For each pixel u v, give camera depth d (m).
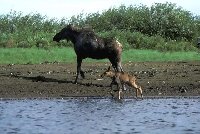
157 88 59.25
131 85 54.34
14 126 39.66
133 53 93.56
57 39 62.38
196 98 54.91
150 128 39.44
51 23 122.19
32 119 42.56
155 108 48.53
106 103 51.16
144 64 79.44
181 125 40.72
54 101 52.28
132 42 109.06
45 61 81.62
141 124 40.94
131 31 124.31
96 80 62.38
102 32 115.31
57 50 94.50
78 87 58.84
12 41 100.06
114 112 46.09
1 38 102.81
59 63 78.94
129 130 38.56
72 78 63.56
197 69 73.12
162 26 123.69
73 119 42.66
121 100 53.22
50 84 60.03
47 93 56.28
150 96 55.53
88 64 78.19
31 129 38.59
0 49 92.44
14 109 47.47
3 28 118.75
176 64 80.00
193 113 46.16
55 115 44.41
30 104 50.41
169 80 63.66
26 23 120.69
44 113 45.38
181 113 46.09
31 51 90.06
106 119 42.78
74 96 55.12
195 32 123.06
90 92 56.91
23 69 71.12
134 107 48.94
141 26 124.62
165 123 41.44
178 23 123.19
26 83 60.47
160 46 106.25
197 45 110.50
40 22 121.81
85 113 45.44
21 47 99.12
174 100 53.47
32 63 79.12
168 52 100.62
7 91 56.94
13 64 77.00
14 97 54.44
